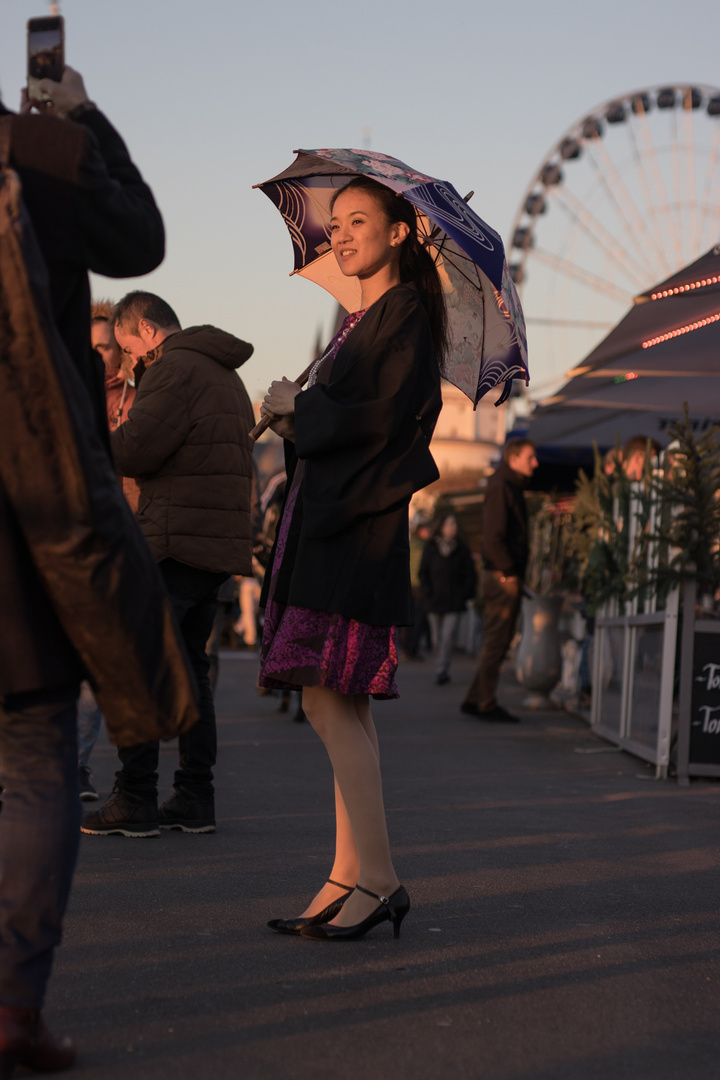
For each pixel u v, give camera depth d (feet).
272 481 26.73
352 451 9.06
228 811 15.98
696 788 19.35
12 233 6.23
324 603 9.03
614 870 12.48
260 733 26.07
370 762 9.47
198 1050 6.97
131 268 7.20
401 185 9.48
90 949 9.05
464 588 43.47
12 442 6.29
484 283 10.80
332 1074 6.67
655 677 21.40
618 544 25.82
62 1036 7.09
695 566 20.44
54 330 6.37
